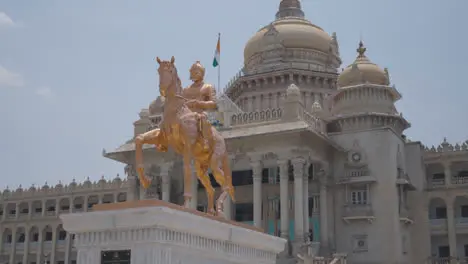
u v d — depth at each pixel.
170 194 60.53
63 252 86.12
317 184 58.09
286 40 72.88
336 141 57.84
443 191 58.66
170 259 12.91
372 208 54.78
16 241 88.88
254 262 16.84
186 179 15.77
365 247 54.38
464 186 58.12
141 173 16.14
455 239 57.56
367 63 60.59
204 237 14.31
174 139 16.27
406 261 55.50
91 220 13.21
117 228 12.95
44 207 88.31
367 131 56.72
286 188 52.44
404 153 59.97
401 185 55.94
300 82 70.62
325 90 71.00
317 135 52.88
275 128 52.50
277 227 58.47
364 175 55.69
